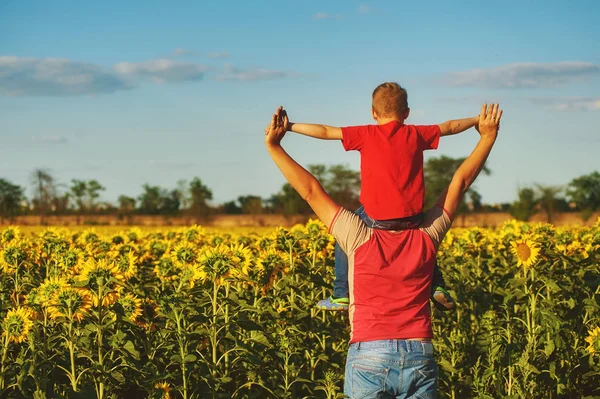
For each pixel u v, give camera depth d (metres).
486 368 7.45
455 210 4.34
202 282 6.90
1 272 8.60
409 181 4.12
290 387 6.49
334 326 7.90
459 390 7.54
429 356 4.18
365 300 4.18
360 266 4.18
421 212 4.26
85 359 6.31
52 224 69.31
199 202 67.88
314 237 8.19
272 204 70.75
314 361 7.03
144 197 79.44
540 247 7.96
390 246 4.17
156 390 6.00
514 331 7.66
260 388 6.54
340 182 71.19
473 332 8.96
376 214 4.14
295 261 8.02
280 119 4.24
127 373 6.46
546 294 8.33
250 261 7.20
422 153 4.18
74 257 8.76
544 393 7.36
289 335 7.02
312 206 4.31
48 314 6.76
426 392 4.19
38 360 6.13
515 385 7.07
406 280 4.16
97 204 73.69
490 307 8.49
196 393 6.29
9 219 69.69
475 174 4.41
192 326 6.57
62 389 6.22
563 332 7.48
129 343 6.03
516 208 50.19
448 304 4.48
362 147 4.16
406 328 4.14
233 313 6.70
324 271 8.23
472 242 11.06
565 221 50.25
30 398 6.02
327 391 6.13
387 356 4.10
